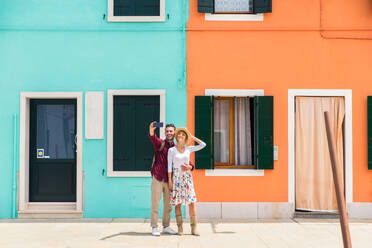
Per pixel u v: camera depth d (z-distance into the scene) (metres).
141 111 8.17
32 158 8.26
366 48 8.14
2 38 8.14
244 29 8.15
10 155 8.03
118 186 8.02
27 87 8.12
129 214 8.01
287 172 8.04
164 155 6.52
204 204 7.97
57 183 8.24
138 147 8.12
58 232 6.68
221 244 5.88
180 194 6.30
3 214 7.98
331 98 8.18
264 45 8.16
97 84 8.12
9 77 8.12
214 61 8.14
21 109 8.06
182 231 6.50
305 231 6.82
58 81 8.12
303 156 8.16
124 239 6.16
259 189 8.02
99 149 8.06
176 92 8.12
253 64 8.14
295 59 8.15
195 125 8.00
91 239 6.17
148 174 8.00
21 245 5.82
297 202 8.14
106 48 8.16
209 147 7.96
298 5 8.16
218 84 8.12
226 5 8.28
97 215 8.00
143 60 8.16
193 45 8.16
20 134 8.02
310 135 8.16
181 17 8.18
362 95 8.12
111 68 8.14
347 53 8.14
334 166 3.71
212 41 8.16
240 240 6.14
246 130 8.31
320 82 8.12
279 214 8.00
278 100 8.11
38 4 8.17
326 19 8.16
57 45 8.16
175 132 6.48
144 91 8.09
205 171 8.01
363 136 8.06
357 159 8.05
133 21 8.15
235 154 8.32
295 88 8.12
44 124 8.30
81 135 8.08
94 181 8.03
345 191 8.04
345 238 3.59
